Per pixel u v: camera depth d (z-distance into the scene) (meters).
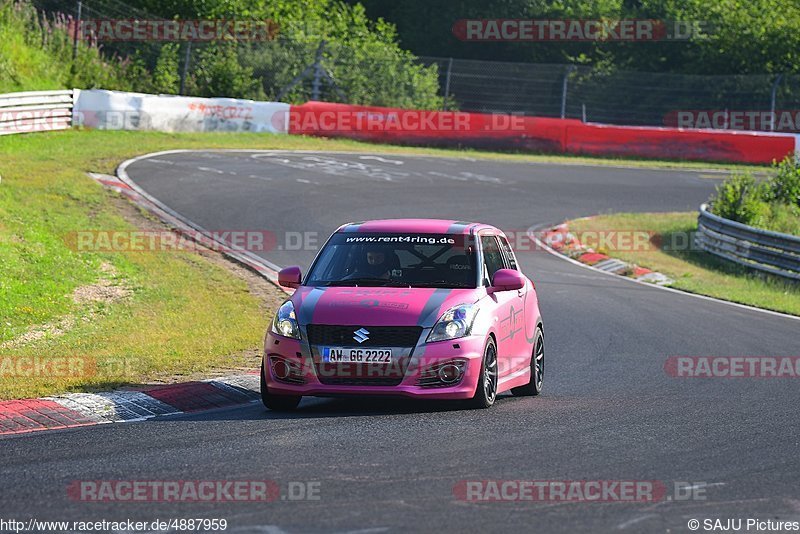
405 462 25.20
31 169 90.31
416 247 36.06
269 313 56.22
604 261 81.56
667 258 86.50
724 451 27.58
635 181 124.50
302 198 92.94
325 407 34.44
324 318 32.34
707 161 148.62
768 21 194.25
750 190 102.06
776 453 27.52
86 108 116.25
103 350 44.88
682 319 59.38
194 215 82.75
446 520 20.34
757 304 67.12
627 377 42.28
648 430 30.22
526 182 115.69
